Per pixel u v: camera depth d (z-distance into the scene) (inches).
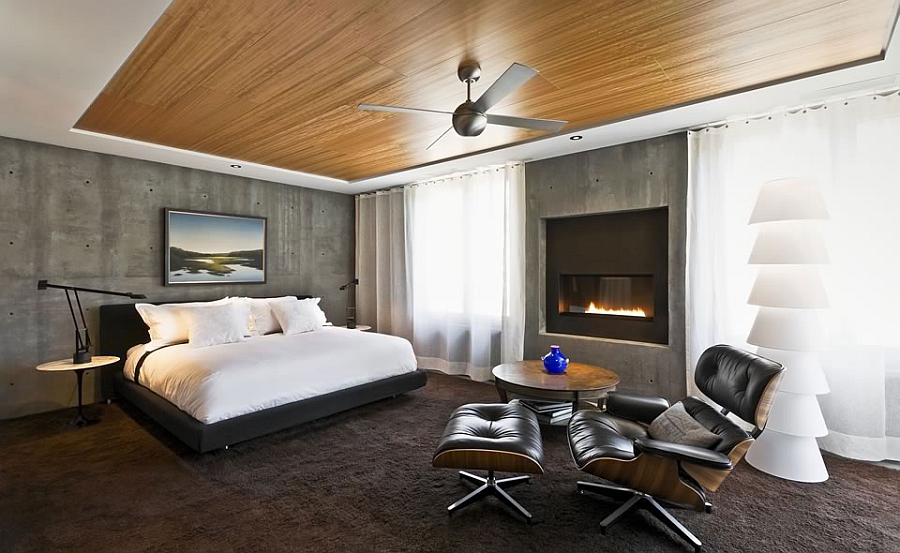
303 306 188.4
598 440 84.4
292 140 153.5
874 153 111.3
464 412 101.3
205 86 108.0
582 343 169.0
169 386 124.9
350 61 96.0
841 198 114.5
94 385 161.3
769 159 125.6
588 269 175.8
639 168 154.1
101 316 160.2
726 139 132.5
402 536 79.7
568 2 75.0
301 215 230.7
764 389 78.2
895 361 109.8
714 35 86.7
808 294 101.4
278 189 220.8
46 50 87.7
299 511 88.0
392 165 191.8
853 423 111.6
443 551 75.4
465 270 199.6
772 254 103.8
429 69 100.2
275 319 184.4
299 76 103.0
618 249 167.6
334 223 246.8
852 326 112.3
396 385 158.9
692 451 71.0
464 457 81.6
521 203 183.2
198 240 189.2
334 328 195.8
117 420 141.6
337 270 248.7
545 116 133.0
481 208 195.8
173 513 87.1
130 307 166.7
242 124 136.4
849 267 113.0
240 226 203.3
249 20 79.4
